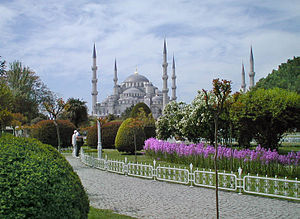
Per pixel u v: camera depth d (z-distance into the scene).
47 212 4.86
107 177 15.52
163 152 21.39
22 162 5.29
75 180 5.98
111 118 84.25
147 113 35.41
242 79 123.12
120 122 33.66
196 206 9.51
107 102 158.75
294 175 13.12
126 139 26.19
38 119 50.25
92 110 132.88
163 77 126.44
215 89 7.61
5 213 4.57
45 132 32.75
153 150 23.34
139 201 10.28
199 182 13.00
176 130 28.55
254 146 28.42
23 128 39.56
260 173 14.01
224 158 15.62
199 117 22.19
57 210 4.98
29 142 6.66
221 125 21.80
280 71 74.94
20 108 50.59
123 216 8.30
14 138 6.68
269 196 10.57
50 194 4.98
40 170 5.21
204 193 11.33
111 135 32.66
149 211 9.04
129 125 25.20
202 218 8.26
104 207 9.54
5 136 6.81
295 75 70.38
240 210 8.97
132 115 35.31
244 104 17.33
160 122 29.30
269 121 18.19
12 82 52.12
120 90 160.75
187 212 8.86
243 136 21.81
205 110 21.58
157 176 14.38
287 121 17.94
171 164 19.02
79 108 48.41
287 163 13.56
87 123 57.69
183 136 27.11
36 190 4.88
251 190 11.26
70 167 6.62
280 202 9.83
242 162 14.84
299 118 17.39
